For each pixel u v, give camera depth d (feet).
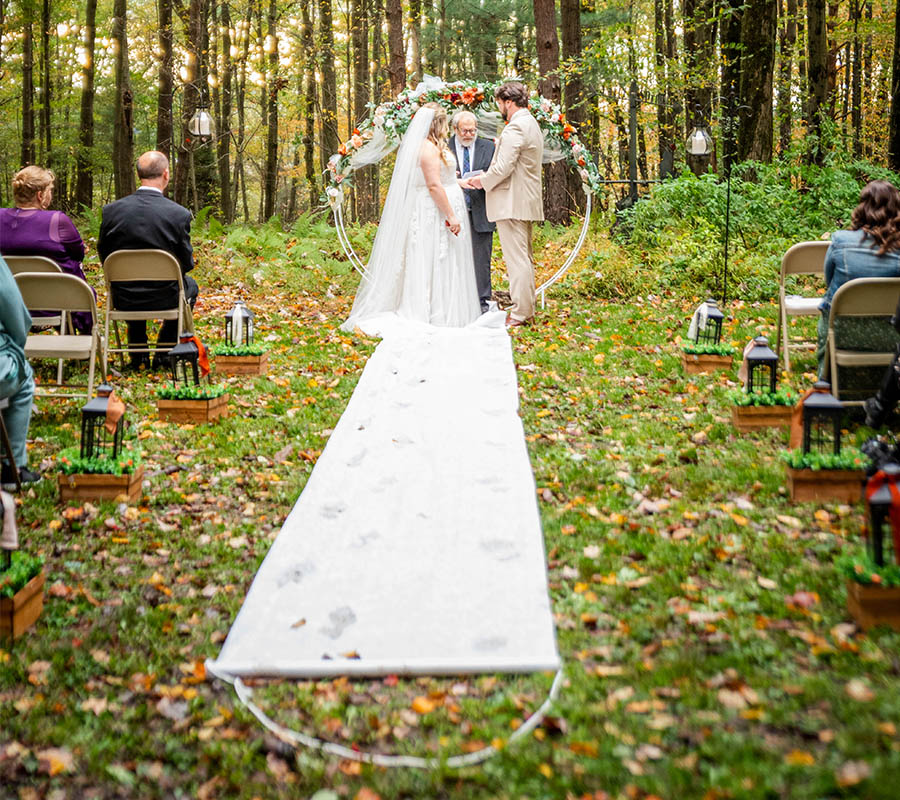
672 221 38.14
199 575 12.59
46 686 10.09
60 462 15.08
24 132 75.92
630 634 10.57
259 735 9.16
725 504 14.16
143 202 24.17
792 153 43.29
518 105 28.55
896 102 41.11
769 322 27.63
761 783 7.88
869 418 17.22
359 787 8.35
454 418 18.84
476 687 9.79
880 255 18.20
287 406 20.26
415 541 13.16
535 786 8.16
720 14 49.52
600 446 17.26
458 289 29.09
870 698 8.99
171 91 55.21
